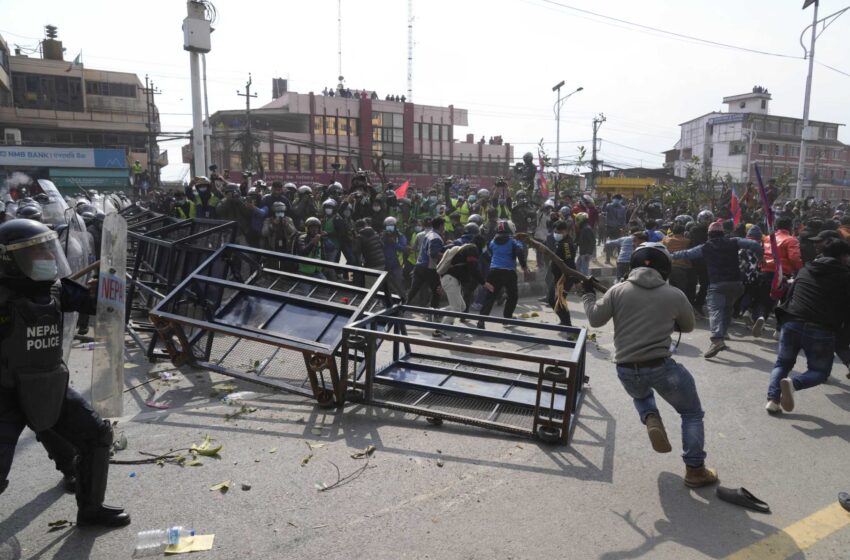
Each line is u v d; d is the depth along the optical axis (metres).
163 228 7.51
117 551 2.84
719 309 6.71
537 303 10.29
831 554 2.94
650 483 3.66
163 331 5.41
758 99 66.38
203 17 13.62
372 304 6.12
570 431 4.39
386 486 3.54
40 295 2.65
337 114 53.00
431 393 5.10
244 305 5.54
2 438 2.53
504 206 14.45
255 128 46.34
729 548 2.96
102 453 2.99
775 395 4.93
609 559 2.84
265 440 4.19
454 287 8.12
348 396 4.89
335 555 2.83
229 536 2.98
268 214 9.94
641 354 3.52
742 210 14.41
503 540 2.99
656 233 9.30
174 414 4.64
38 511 3.20
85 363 5.89
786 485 3.68
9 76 42.62
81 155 34.44
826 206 23.55
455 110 59.66
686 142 69.75
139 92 47.72
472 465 3.86
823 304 4.66
